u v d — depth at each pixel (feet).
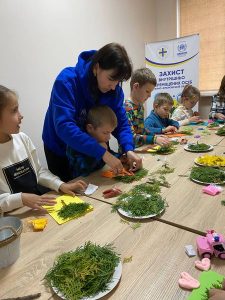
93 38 9.71
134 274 2.07
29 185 4.08
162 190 3.55
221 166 4.18
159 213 2.92
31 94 8.05
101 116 4.56
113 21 10.45
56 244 2.53
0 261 2.21
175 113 9.33
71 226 2.84
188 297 1.83
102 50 3.92
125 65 3.81
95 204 3.32
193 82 11.00
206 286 1.89
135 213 2.93
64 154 5.19
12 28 7.26
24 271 2.20
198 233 2.56
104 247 2.34
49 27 8.20
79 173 4.67
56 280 1.99
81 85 4.38
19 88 7.71
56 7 8.30
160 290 1.91
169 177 4.00
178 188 3.59
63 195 3.63
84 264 2.06
